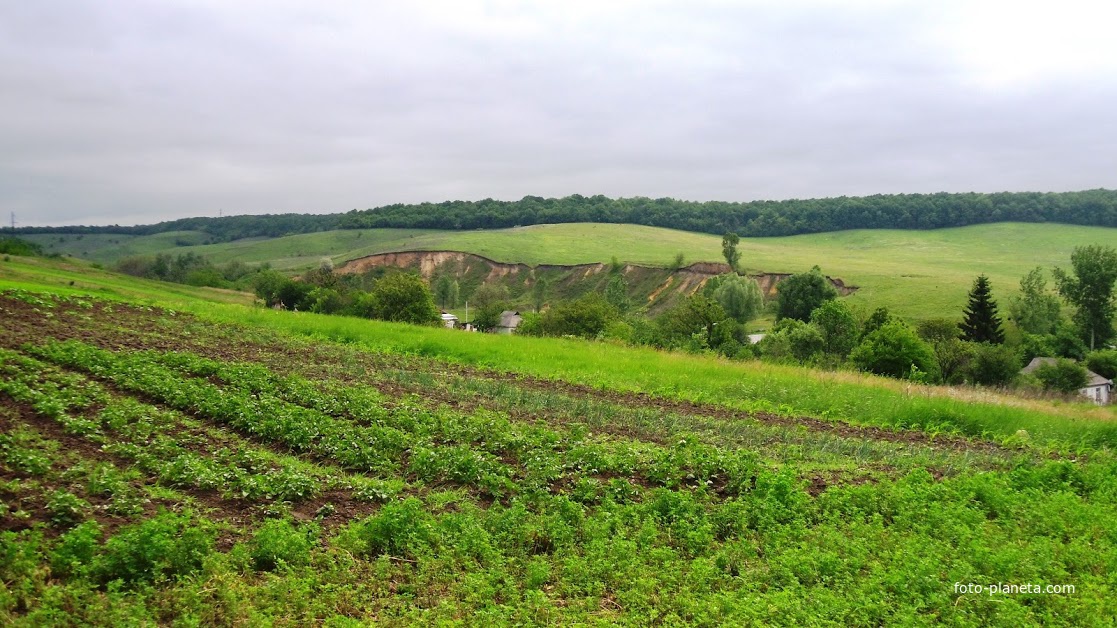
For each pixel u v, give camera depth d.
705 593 10.18
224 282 138.38
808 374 31.78
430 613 9.28
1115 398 64.88
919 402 25.30
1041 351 93.38
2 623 8.12
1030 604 10.13
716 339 76.00
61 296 38.44
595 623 9.22
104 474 11.84
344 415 18.22
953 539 12.29
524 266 174.25
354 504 12.70
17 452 12.10
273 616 8.98
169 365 21.77
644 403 24.42
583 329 82.06
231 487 12.51
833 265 166.75
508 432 17.12
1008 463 18.20
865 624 9.47
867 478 15.87
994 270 163.12
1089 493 15.76
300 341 32.75
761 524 12.59
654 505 13.02
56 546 9.63
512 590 9.88
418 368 27.77
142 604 8.73
